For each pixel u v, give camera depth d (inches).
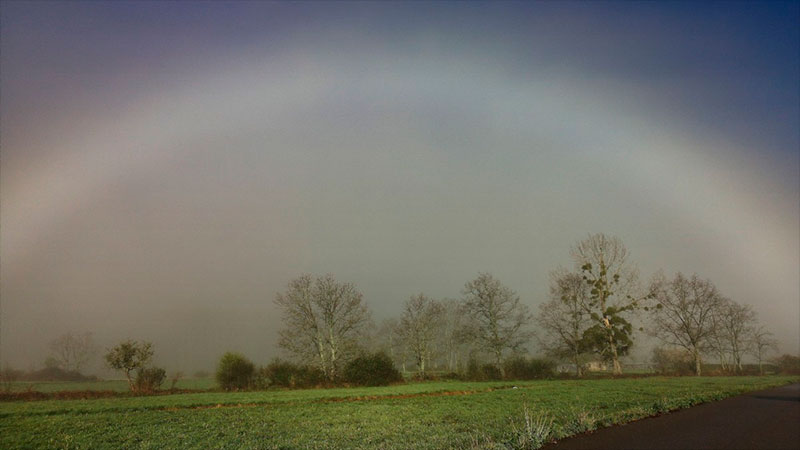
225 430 834.2
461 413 999.0
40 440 757.9
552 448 559.2
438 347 3457.2
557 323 3038.9
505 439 593.6
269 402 1443.2
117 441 748.0
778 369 3715.6
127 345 2031.3
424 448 585.0
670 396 1209.4
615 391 1478.8
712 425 727.1
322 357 2440.9
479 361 2861.7
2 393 1756.9
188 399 1577.3
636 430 677.3
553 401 1194.0
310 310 2498.8
